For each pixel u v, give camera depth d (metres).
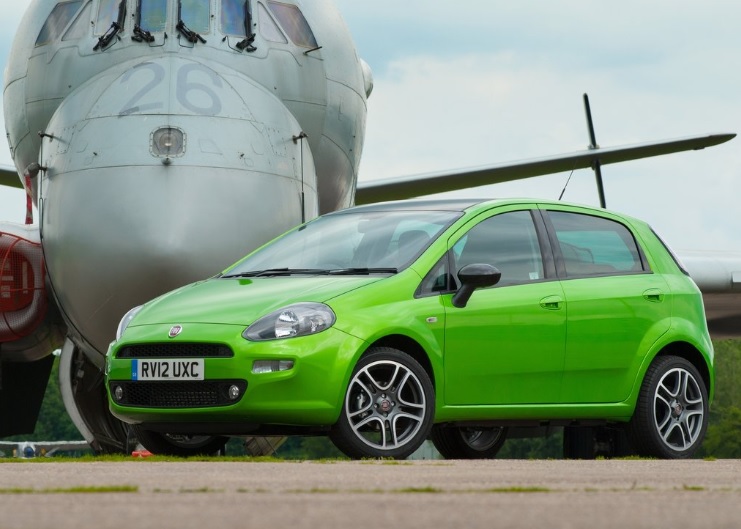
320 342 13.38
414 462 12.01
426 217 15.41
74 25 25.47
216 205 22.50
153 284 22.11
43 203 23.91
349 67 27.50
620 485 8.39
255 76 24.73
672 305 16.56
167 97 23.22
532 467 11.21
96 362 24.94
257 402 13.28
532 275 15.33
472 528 5.44
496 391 14.70
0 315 26.83
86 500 6.84
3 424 29.77
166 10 24.61
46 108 25.55
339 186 27.89
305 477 9.11
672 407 16.39
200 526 5.46
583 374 15.48
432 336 14.13
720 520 5.92
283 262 15.62
